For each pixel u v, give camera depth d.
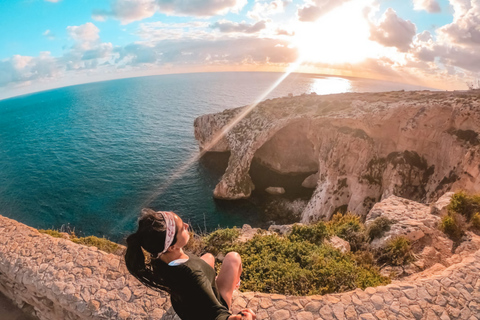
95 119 167.38
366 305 6.28
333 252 11.07
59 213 54.75
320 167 54.12
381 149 44.78
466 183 32.53
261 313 5.89
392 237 13.43
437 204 15.76
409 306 6.35
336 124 50.41
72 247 7.53
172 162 80.75
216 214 53.78
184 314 2.90
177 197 59.62
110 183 67.56
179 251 2.99
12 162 87.62
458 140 35.44
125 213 54.25
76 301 6.05
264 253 10.32
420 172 40.28
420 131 40.19
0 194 63.62
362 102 51.50
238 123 73.19
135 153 90.62
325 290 8.25
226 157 81.56
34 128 152.62
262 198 58.78
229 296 3.80
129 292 6.28
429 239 13.34
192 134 115.88
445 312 6.26
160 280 2.80
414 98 47.94
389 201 17.91
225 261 4.12
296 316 5.87
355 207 45.59
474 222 13.27
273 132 59.72
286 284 8.39
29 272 6.72
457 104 36.88
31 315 6.94
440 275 7.46
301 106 64.75
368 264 12.12
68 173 75.00
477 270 7.58
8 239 7.77
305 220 50.12
